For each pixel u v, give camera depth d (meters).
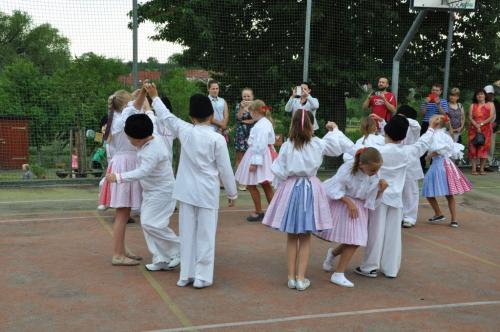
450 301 4.14
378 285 4.48
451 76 12.68
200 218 4.20
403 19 12.41
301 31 11.44
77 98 10.77
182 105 12.45
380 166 4.24
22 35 29.30
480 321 3.76
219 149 4.15
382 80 8.47
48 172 9.95
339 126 12.40
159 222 4.50
